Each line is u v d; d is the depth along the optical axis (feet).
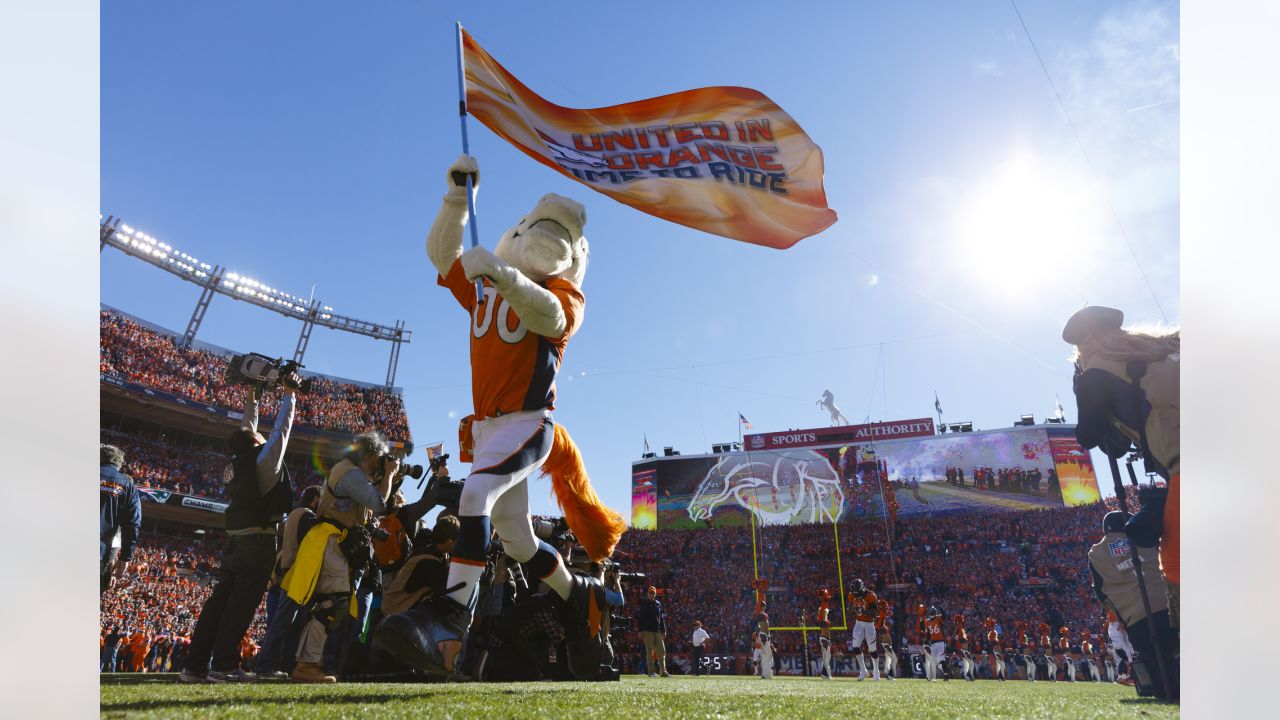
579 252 11.71
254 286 134.62
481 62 14.47
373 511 13.88
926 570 132.16
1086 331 12.27
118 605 79.97
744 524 149.59
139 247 119.55
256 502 14.82
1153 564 12.17
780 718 6.91
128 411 110.73
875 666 51.11
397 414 147.33
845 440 152.15
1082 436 12.73
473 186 11.57
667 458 160.25
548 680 17.47
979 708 9.18
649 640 40.91
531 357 10.03
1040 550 130.00
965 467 143.33
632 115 14.79
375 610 17.74
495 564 17.49
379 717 6.10
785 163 15.08
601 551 12.34
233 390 124.47
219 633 14.39
